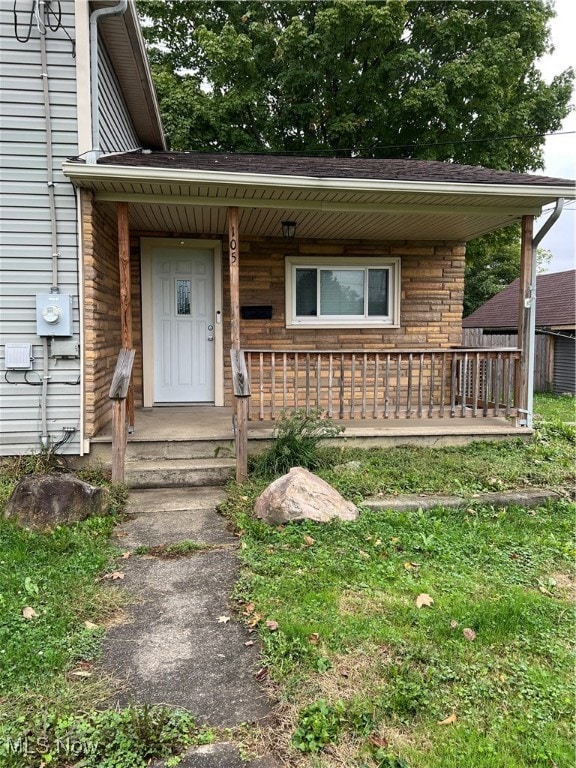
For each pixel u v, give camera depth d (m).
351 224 6.75
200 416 6.79
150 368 7.47
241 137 13.83
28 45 4.95
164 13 14.80
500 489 4.89
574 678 2.39
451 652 2.54
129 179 4.87
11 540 3.68
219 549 3.77
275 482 4.36
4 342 5.09
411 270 7.88
